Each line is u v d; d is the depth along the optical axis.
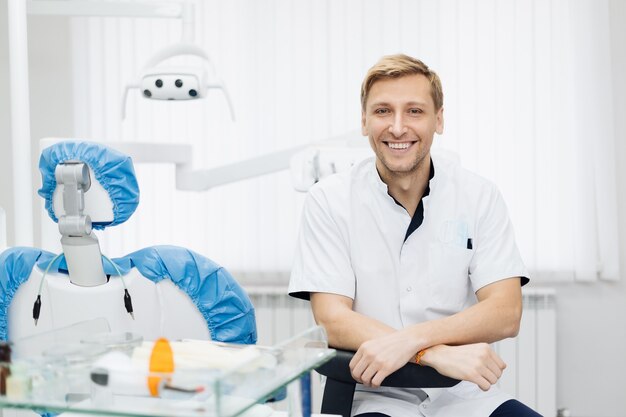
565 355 3.36
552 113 3.22
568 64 3.21
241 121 3.33
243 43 3.31
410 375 1.66
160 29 3.33
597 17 3.18
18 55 2.33
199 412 1.04
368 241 1.91
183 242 3.37
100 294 1.78
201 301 1.87
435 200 1.92
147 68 2.54
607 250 3.24
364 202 1.91
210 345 1.30
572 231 3.24
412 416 1.77
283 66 3.30
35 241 3.40
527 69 3.22
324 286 1.88
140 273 1.82
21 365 1.14
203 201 3.35
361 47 3.26
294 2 3.28
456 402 1.81
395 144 1.80
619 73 3.26
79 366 1.13
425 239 1.90
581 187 3.22
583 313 3.33
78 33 3.35
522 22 3.21
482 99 3.23
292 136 3.31
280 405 3.18
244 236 3.35
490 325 1.79
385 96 1.78
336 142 2.68
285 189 3.32
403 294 1.90
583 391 3.36
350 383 1.69
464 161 3.24
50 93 3.42
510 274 1.91
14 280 1.78
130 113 3.36
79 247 1.72
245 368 1.08
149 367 1.13
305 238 1.95
